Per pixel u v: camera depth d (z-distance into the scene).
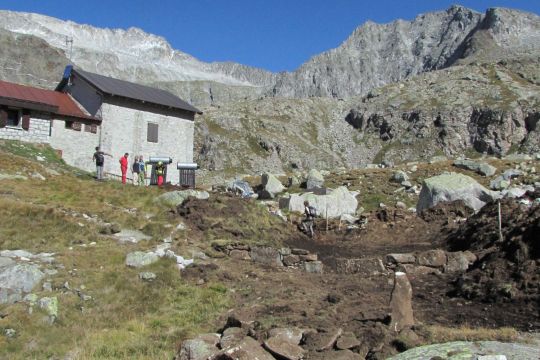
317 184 44.03
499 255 17.28
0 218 21.19
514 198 28.31
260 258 21.81
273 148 164.62
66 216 22.91
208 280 18.61
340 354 10.59
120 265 18.92
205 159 153.50
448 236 26.56
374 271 20.12
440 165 50.00
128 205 26.91
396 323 12.08
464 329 12.25
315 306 15.10
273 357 10.90
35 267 17.17
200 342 11.97
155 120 43.22
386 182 45.16
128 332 14.57
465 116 174.12
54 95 40.75
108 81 43.12
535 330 12.07
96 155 33.19
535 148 152.88
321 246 26.91
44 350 13.62
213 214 26.28
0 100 34.91
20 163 29.94
